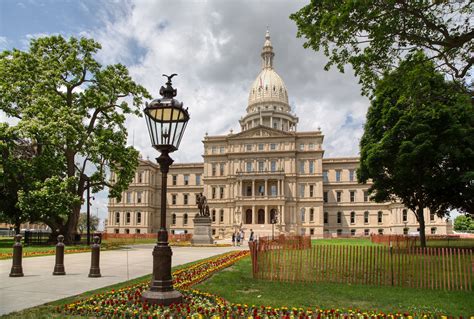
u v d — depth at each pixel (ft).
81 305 33.88
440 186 96.07
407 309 37.52
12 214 140.97
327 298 42.06
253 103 443.32
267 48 465.88
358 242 180.34
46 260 76.59
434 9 47.06
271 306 36.58
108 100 134.00
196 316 30.09
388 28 46.57
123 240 183.93
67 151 129.70
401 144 95.91
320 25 47.80
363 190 339.36
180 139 35.09
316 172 318.86
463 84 55.88
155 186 376.48
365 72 54.34
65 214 119.44
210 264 69.92
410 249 53.52
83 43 129.70
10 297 38.99
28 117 121.70
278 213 305.94
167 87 35.63
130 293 38.63
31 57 123.95
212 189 336.29
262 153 322.96
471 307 39.06
